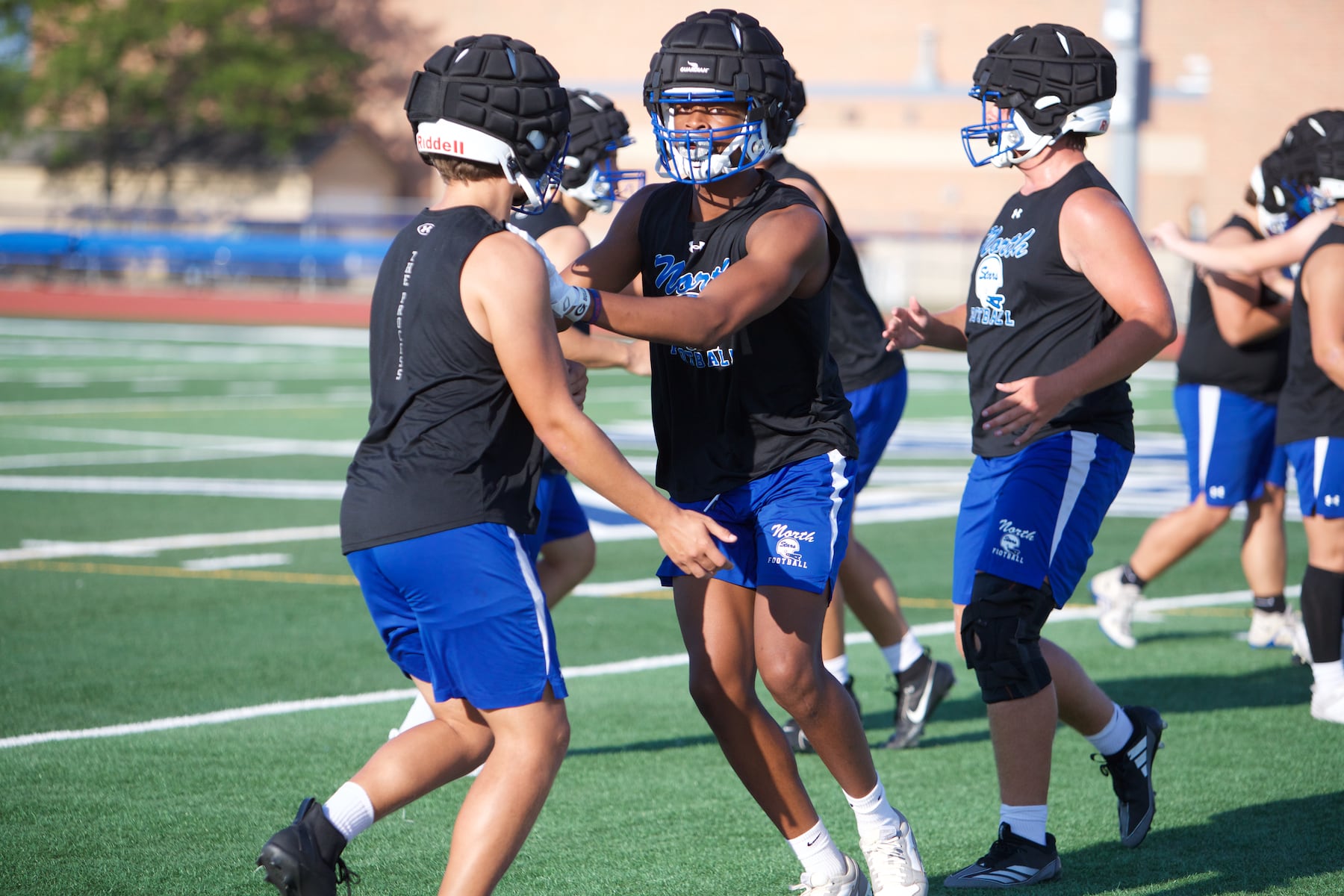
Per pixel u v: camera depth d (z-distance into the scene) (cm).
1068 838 1712
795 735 2125
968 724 2284
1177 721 2222
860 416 2142
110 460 5041
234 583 3177
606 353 1747
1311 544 2222
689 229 1441
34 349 9681
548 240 1964
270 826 1711
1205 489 2639
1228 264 2336
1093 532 1589
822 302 1448
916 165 17312
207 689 2348
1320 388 2136
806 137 17638
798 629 1395
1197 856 1638
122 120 18138
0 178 18712
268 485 4553
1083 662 2625
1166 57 16825
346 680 2414
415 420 1201
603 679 2472
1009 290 1595
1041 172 1606
